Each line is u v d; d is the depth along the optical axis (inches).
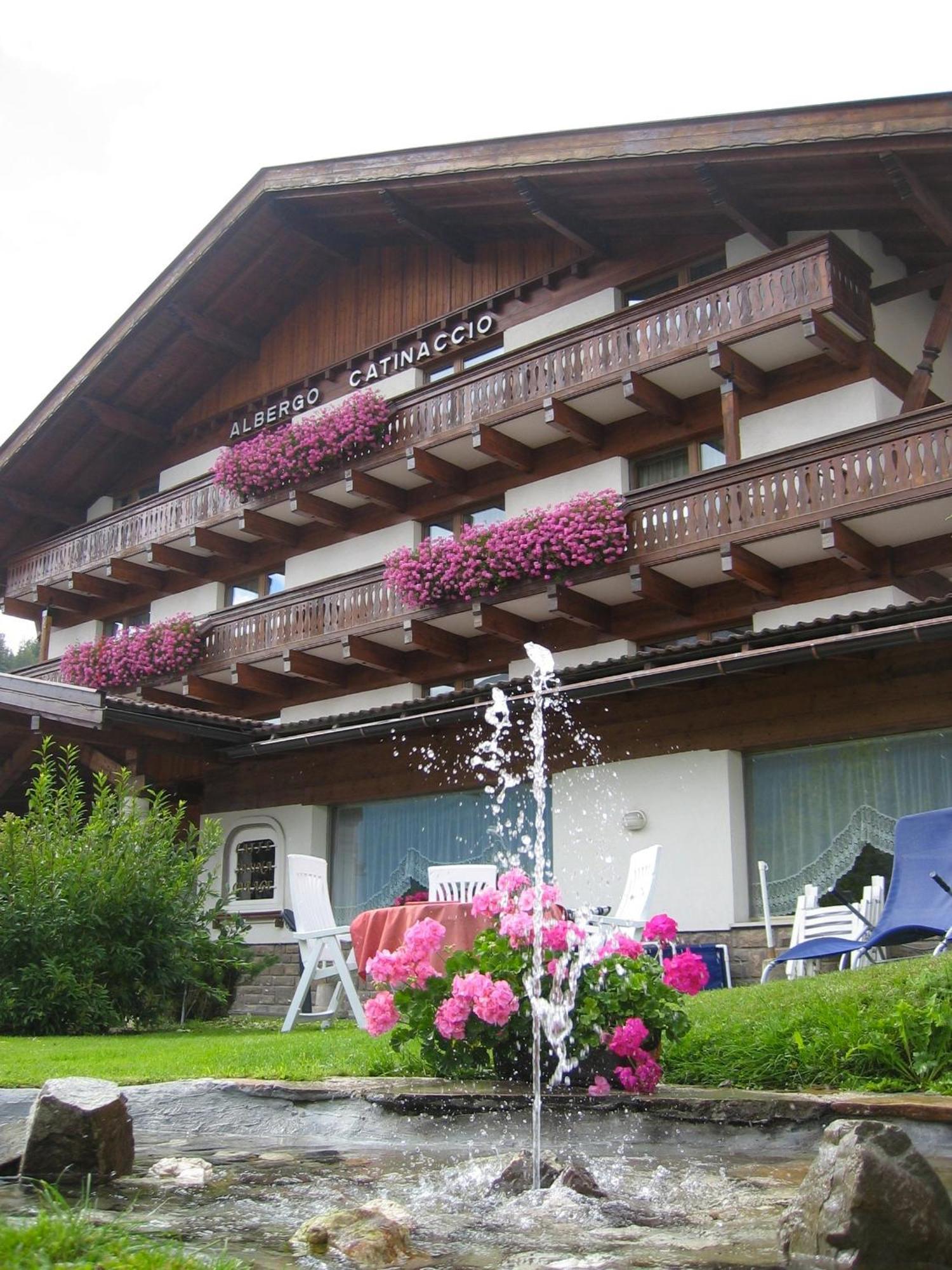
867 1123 123.6
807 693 486.0
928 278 633.6
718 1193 150.6
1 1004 406.3
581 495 668.7
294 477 832.3
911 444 555.2
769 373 663.8
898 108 559.8
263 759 667.4
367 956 336.5
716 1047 219.1
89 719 585.0
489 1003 210.8
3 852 442.6
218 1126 207.3
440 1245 130.1
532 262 796.0
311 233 871.1
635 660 510.0
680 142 625.3
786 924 483.8
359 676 802.8
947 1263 116.0
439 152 745.0
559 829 551.2
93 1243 111.9
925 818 319.9
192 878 487.5
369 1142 196.4
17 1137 169.2
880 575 599.5
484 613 688.4
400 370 861.8
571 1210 143.9
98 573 980.6
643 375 674.2
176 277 893.8
